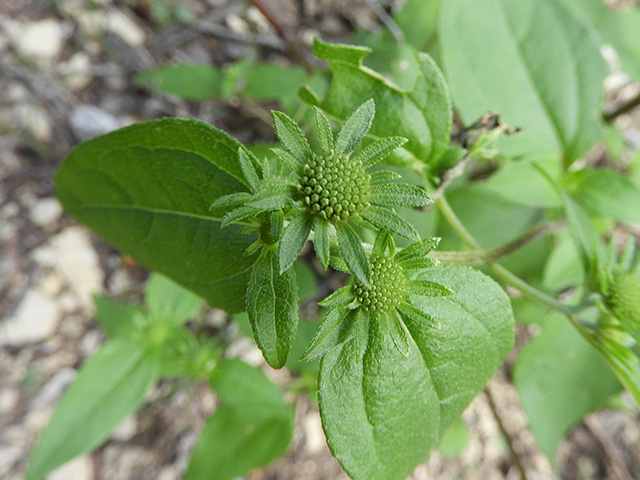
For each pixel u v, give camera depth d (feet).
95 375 0.49
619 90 0.73
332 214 0.22
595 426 0.79
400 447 0.25
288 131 0.22
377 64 0.64
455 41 0.40
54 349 0.72
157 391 0.73
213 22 0.84
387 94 0.30
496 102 0.41
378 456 0.24
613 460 0.78
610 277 0.32
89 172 0.31
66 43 0.79
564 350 0.44
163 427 0.73
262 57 0.83
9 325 0.71
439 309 0.25
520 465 0.62
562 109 0.41
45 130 0.76
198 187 0.29
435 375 0.25
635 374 0.30
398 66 0.63
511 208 0.56
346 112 0.31
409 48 0.63
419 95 0.30
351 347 0.24
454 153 0.31
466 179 0.58
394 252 0.24
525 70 0.41
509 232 0.56
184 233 0.30
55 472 0.67
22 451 0.68
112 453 0.70
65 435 0.47
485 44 0.41
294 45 0.67
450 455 0.69
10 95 0.76
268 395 0.53
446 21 0.40
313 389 0.62
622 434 0.83
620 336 0.32
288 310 0.22
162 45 0.83
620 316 0.31
